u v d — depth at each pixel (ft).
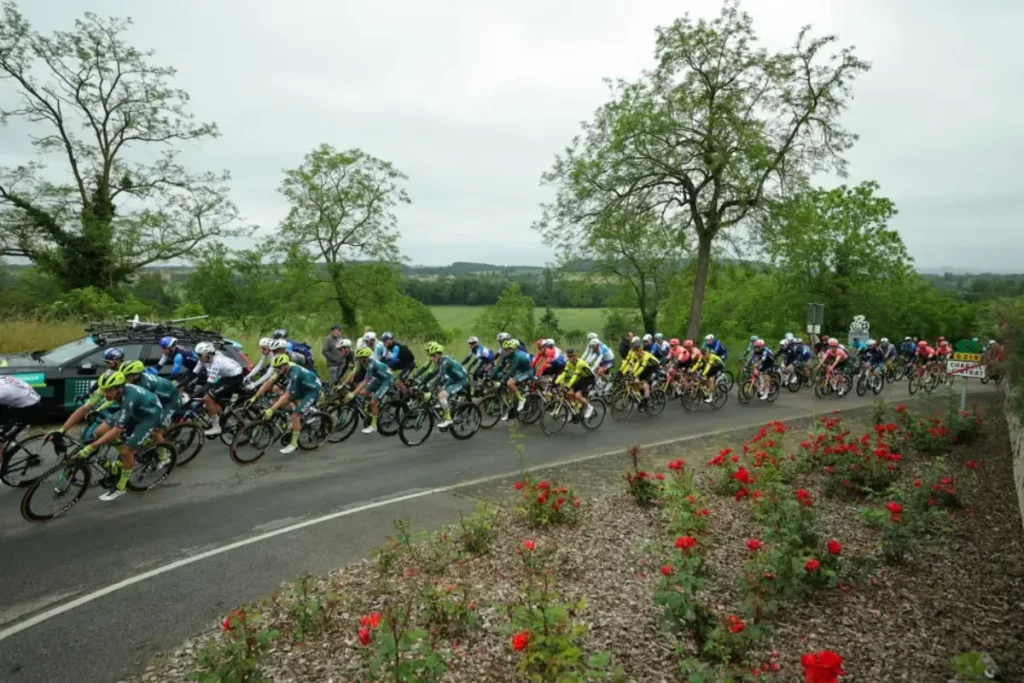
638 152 74.43
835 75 73.82
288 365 30.42
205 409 32.71
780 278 115.96
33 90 73.36
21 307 69.62
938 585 16.44
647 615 14.79
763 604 13.00
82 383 33.35
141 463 24.95
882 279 113.19
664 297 106.11
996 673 11.91
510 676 12.25
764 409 52.11
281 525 21.52
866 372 63.57
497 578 16.79
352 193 82.28
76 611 15.30
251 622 12.98
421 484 26.84
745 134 69.92
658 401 47.29
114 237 77.00
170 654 13.42
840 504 23.54
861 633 13.85
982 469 28.94
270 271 82.02
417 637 10.75
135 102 77.36
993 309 26.37
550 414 41.88
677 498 20.53
